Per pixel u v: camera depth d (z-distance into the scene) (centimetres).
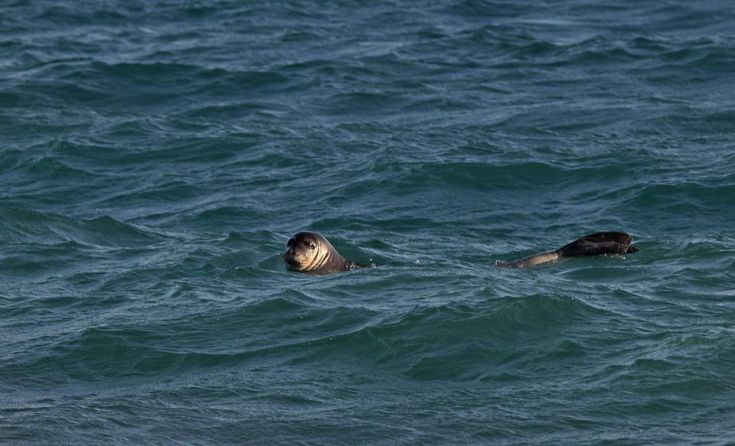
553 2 14188
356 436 3850
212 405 4066
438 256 6203
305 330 4709
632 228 6900
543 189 7750
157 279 5538
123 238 6600
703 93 10319
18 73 10912
